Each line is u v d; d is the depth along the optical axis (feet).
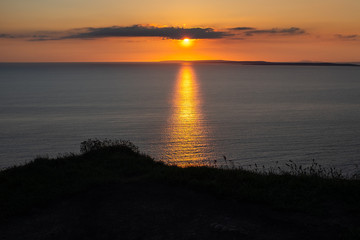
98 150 44.57
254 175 31.58
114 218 23.30
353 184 27.48
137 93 595.88
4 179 31.53
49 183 30.86
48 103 444.14
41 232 21.76
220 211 23.89
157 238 20.30
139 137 223.10
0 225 22.98
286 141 208.03
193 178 31.01
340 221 21.57
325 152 177.17
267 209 24.04
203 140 213.66
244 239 19.62
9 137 225.76
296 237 19.66
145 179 31.73
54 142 208.44
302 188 27.45
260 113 344.49
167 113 348.18
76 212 24.67
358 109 363.35
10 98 511.81
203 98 508.94
